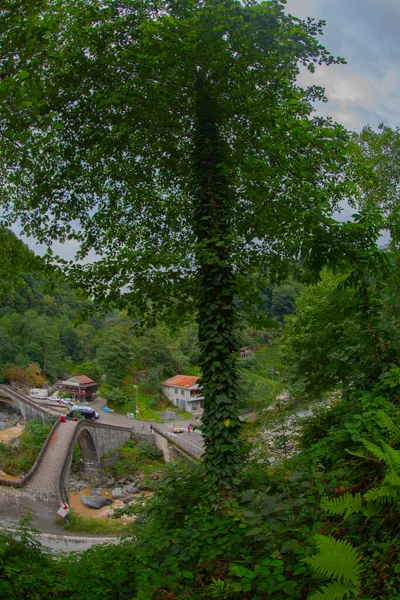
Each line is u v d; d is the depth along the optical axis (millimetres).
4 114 5695
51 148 8344
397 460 3123
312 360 13477
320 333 12867
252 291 10195
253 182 8586
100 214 9953
